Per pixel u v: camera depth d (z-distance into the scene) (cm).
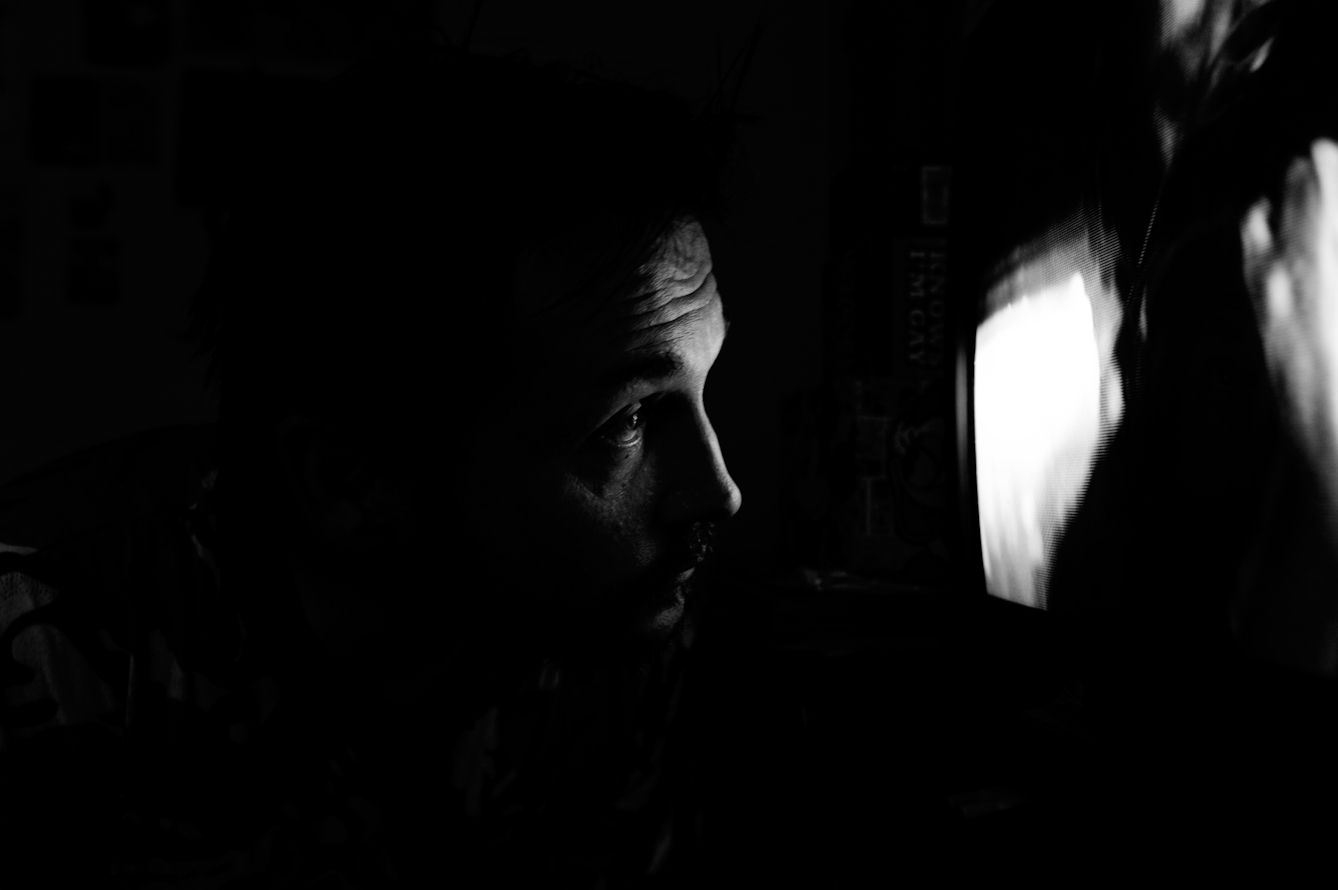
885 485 104
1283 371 41
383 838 62
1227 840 45
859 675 71
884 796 62
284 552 55
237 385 52
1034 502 63
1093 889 46
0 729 54
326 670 57
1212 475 45
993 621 71
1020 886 49
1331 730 39
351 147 47
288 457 48
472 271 42
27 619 55
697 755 96
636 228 42
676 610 47
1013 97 66
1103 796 51
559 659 47
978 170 71
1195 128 46
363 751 60
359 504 48
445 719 62
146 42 146
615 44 154
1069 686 63
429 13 150
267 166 50
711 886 91
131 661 57
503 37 152
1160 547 49
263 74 147
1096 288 55
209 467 65
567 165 42
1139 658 52
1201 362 46
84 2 146
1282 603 41
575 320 42
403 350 44
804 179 158
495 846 67
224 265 52
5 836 54
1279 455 41
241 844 59
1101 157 55
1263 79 42
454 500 45
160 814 57
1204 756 48
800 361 158
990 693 66
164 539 59
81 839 56
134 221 147
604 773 69
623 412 43
